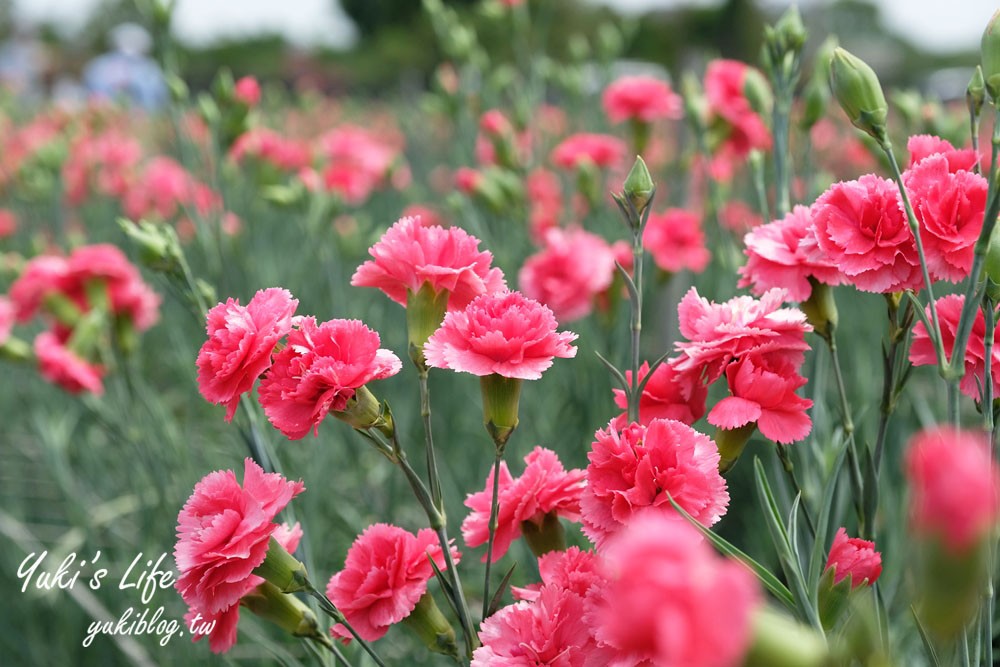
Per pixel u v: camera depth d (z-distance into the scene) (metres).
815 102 2.04
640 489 1.09
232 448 2.81
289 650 2.31
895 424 2.47
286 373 1.20
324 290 3.29
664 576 0.56
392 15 18.53
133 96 6.37
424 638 1.28
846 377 2.88
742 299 1.27
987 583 1.07
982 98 1.27
